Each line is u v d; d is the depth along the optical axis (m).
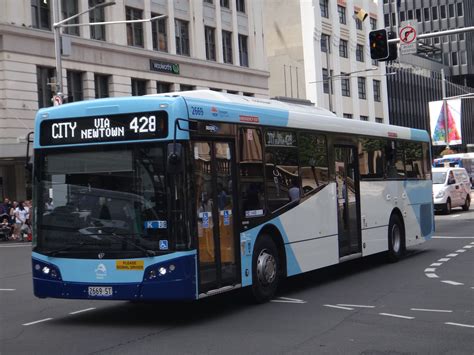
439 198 32.00
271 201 10.70
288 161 11.31
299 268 11.38
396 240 15.52
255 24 50.28
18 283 14.47
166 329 8.73
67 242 9.08
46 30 34.84
